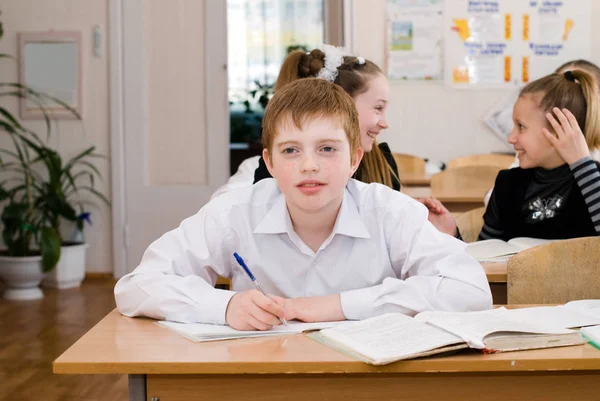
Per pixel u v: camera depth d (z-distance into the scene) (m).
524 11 5.25
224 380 1.14
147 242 5.47
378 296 1.41
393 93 5.30
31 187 5.39
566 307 1.45
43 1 5.40
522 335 1.19
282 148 1.38
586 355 1.11
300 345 1.19
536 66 5.28
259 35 7.52
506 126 5.29
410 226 1.55
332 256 1.57
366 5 5.26
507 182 2.55
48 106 5.44
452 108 5.30
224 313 1.35
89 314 4.38
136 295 1.42
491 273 1.91
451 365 1.09
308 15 7.48
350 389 1.14
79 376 3.20
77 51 5.40
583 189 2.35
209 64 5.38
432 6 5.24
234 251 1.59
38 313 4.41
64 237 5.41
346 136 1.39
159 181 5.46
